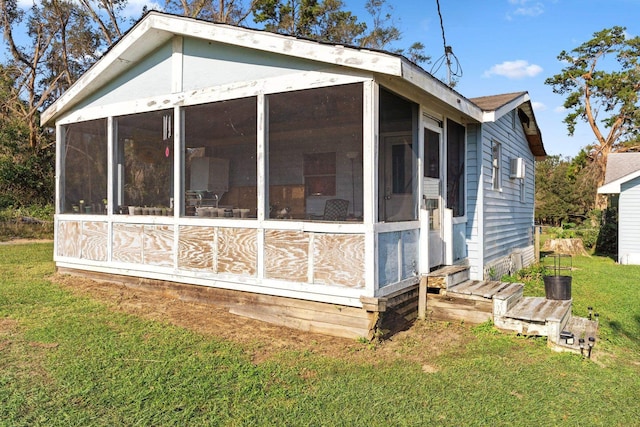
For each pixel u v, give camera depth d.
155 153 6.29
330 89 4.76
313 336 4.77
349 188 4.63
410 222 5.30
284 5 25.11
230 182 5.49
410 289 5.32
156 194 6.26
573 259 14.14
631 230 13.04
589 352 4.36
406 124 5.32
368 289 4.47
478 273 7.33
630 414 3.23
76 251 7.34
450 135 6.79
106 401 3.23
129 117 6.62
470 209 7.42
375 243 4.49
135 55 6.32
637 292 8.19
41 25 23.81
